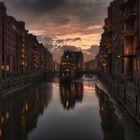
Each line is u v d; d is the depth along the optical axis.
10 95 93.50
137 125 40.03
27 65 186.75
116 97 73.62
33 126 48.16
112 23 127.12
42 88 126.81
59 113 60.72
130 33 63.06
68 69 172.88
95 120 52.44
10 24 133.38
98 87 130.12
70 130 45.16
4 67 118.31
